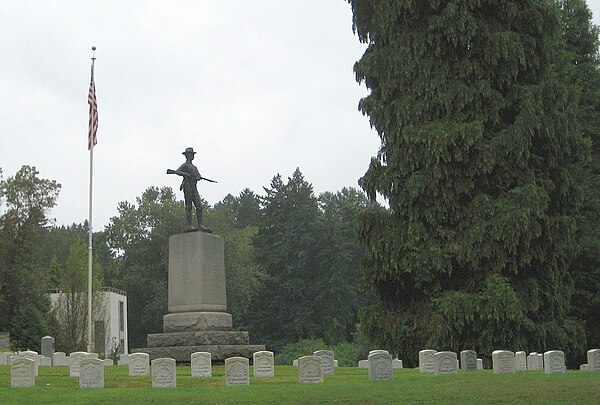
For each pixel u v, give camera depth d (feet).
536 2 118.52
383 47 122.11
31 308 210.38
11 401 60.29
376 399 58.34
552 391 60.64
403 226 113.70
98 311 210.18
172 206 274.57
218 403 57.62
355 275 301.63
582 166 139.23
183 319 99.60
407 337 116.57
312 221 296.30
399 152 114.11
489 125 114.01
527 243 106.93
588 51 151.64
